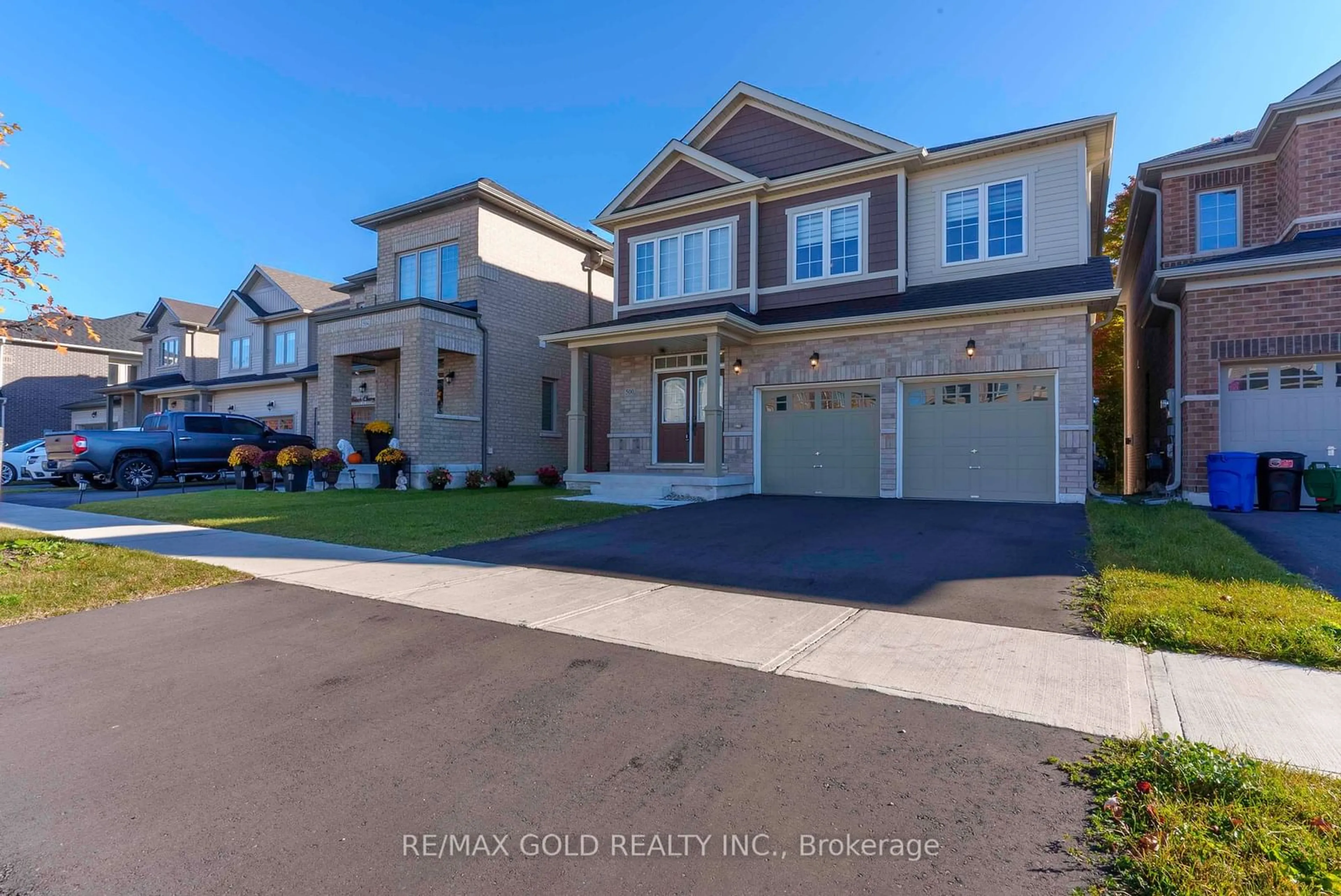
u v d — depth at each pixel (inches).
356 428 719.7
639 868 90.2
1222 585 217.3
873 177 539.2
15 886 86.7
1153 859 87.4
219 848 95.0
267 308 1023.6
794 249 569.9
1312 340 402.0
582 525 388.8
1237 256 459.5
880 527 357.1
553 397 762.8
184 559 289.7
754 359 549.0
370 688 154.1
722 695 147.4
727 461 559.5
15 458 816.3
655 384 611.2
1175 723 128.0
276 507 468.1
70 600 227.0
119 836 97.9
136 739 129.3
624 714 138.4
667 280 623.2
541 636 189.6
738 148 607.8
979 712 135.7
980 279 511.8
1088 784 108.2
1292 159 463.2
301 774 115.7
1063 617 197.8
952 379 478.3
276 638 189.9
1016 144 493.4
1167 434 522.6
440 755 122.2
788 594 232.1
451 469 629.3
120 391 1144.2
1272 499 397.7
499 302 695.1
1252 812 96.0
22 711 141.7
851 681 153.3
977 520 372.8
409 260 735.7
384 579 260.1
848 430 516.1
